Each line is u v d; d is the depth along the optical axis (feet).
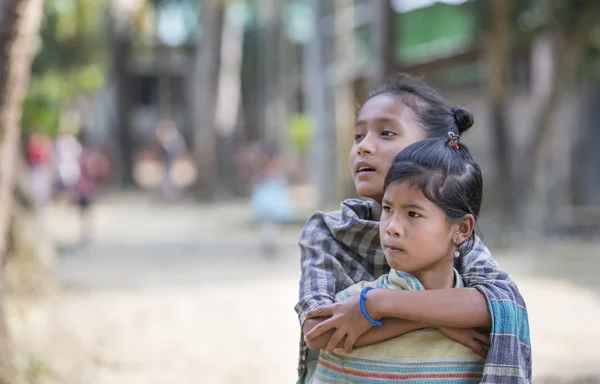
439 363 8.97
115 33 119.34
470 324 8.94
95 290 39.58
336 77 78.18
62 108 70.85
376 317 8.98
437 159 8.95
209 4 107.76
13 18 19.84
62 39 66.54
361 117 10.48
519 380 8.85
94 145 112.68
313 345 9.37
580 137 84.02
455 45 70.44
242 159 114.32
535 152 65.41
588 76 76.89
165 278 44.73
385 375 9.05
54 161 63.82
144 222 80.12
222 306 36.32
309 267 9.96
